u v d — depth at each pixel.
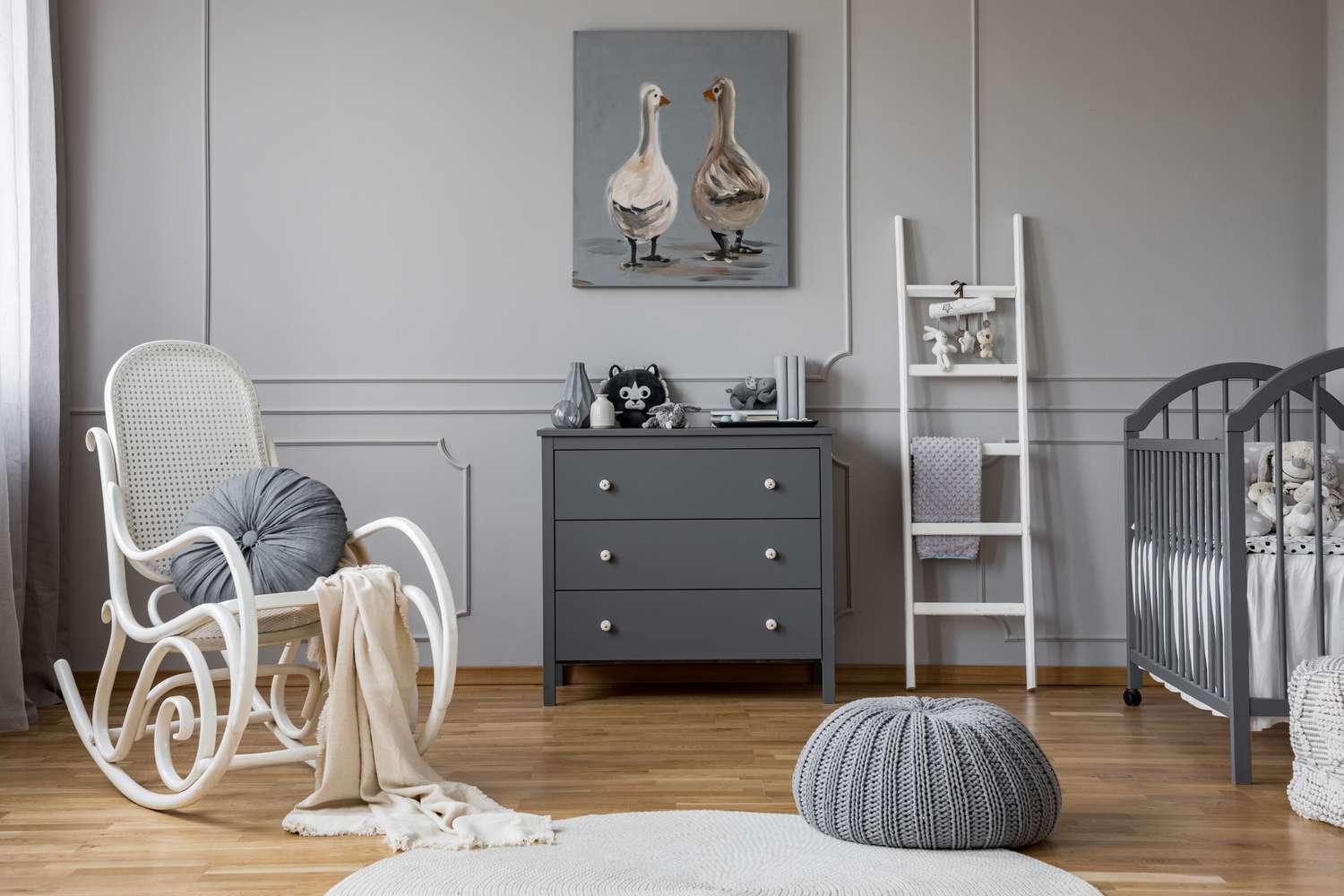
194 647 2.19
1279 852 1.96
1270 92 3.49
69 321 3.44
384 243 3.49
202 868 1.91
